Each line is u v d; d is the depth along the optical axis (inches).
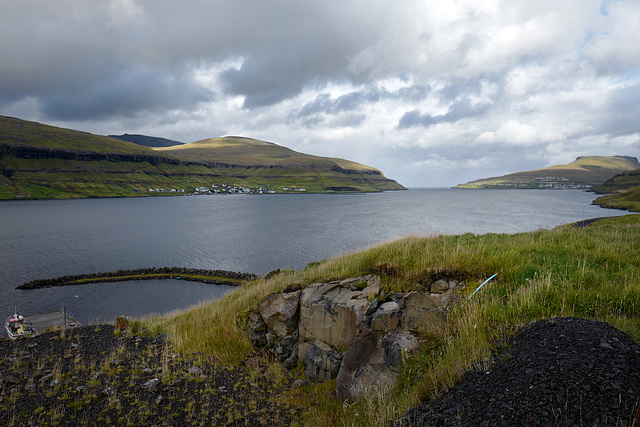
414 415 223.5
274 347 485.4
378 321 367.9
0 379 344.2
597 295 293.9
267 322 506.0
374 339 362.9
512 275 378.3
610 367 193.8
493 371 231.5
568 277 346.0
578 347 217.8
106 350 453.1
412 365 303.0
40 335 504.7
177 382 366.9
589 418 168.2
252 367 455.5
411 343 325.4
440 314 348.8
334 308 427.5
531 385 200.5
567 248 453.1
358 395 325.1
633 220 1758.1
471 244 521.0
